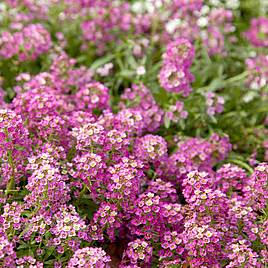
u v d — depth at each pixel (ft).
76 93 2.19
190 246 1.77
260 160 2.27
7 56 2.35
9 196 1.88
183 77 2.15
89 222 1.92
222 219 1.83
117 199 1.83
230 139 2.31
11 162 1.83
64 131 1.94
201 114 2.28
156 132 2.26
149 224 1.84
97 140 1.85
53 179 1.76
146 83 2.36
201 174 1.84
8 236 1.75
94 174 1.81
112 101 2.35
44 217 1.78
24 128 1.86
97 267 1.70
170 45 2.16
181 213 1.86
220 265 1.78
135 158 1.95
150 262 1.86
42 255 1.81
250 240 1.84
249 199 1.89
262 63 2.43
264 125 2.42
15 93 2.31
